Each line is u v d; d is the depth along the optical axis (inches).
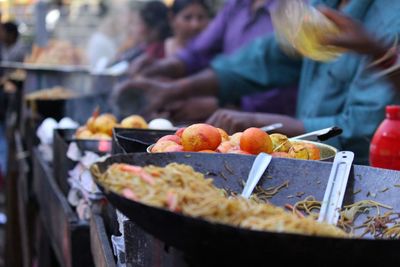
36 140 121.3
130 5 207.8
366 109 71.4
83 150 72.2
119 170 33.3
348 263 28.5
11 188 142.6
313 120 75.5
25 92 155.9
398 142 58.2
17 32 267.7
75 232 62.8
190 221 29.3
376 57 56.2
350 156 42.7
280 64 109.6
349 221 39.3
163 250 37.6
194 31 170.2
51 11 251.4
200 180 33.8
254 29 115.7
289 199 42.1
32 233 118.5
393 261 28.6
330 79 81.8
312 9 54.0
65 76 146.3
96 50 210.2
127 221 41.3
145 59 139.8
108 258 46.0
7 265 141.9
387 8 67.4
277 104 112.0
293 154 48.2
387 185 40.4
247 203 32.8
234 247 29.3
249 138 46.8
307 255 28.2
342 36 53.4
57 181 83.4
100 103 127.8
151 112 118.4
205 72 115.7
